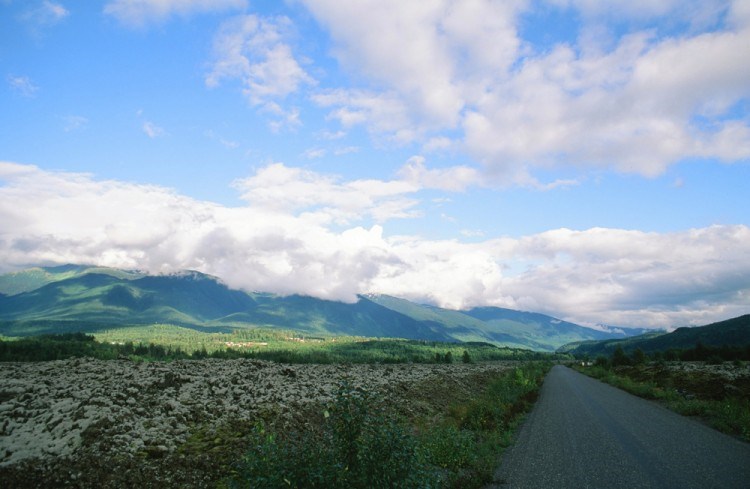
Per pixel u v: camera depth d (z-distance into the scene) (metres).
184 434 13.26
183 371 24.20
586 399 33.25
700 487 10.55
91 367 22.33
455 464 13.03
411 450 8.09
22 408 12.77
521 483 11.32
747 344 99.44
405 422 21.03
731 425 18.98
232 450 12.60
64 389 15.77
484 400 29.27
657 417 23.08
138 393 16.19
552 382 55.75
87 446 10.84
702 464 12.76
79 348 83.00
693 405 24.27
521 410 26.31
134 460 10.80
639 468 12.40
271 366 34.19
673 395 31.33
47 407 13.30
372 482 7.30
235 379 22.72
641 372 61.31
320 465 7.19
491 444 16.09
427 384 35.44
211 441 13.05
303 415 17.81
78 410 12.88
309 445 7.81
